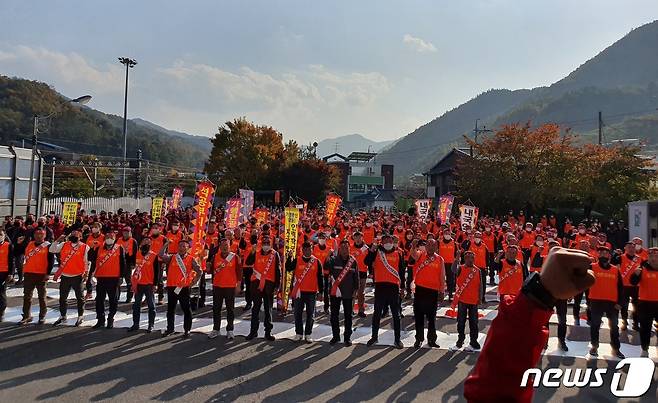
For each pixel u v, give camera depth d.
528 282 1.27
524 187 31.55
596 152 32.66
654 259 8.68
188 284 9.67
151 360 8.12
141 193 39.41
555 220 30.94
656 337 10.09
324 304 12.17
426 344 9.44
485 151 33.94
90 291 13.00
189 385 6.99
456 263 9.96
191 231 11.95
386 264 9.44
